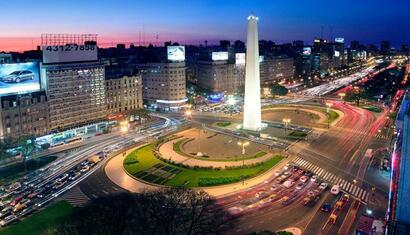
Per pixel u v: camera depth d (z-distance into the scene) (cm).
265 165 16938
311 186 14688
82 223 9212
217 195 13762
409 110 7194
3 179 15775
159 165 17112
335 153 19050
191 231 9588
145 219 9400
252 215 12262
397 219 7000
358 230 10344
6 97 19100
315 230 11350
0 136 18775
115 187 14700
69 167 17175
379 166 17038
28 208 13050
